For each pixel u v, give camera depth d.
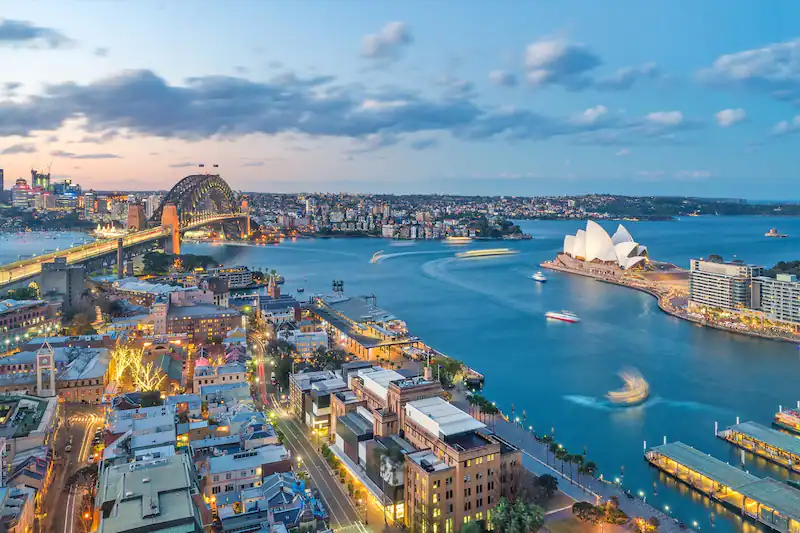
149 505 119.56
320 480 168.12
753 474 181.50
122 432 171.25
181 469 135.38
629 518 150.62
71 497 152.50
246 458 159.25
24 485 147.62
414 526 143.75
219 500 146.50
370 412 186.50
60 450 180.88
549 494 160.00
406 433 167.88
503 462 151.38
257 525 131.88
